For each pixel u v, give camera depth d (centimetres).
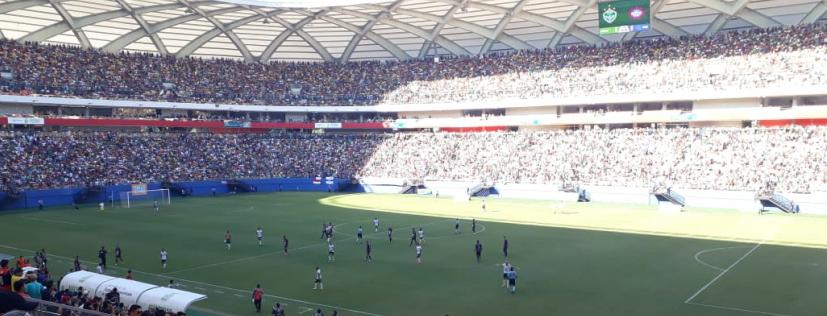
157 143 10119
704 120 9144
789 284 3916
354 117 11838
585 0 8712
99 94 9669
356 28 10694
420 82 11612
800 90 8300
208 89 10938
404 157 10731
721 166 8375
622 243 5431
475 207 8225
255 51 11706
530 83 10612
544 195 9212
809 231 5931
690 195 8188
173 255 5041
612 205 8362
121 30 9850
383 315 3403
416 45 11694
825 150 7906
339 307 3572
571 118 10144
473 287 3981
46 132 9269
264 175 10531
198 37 10744
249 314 3438
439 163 10412
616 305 3525
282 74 11856
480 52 11600
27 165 8488
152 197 8956
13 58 9206
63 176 8638
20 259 3919
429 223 6744
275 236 5931
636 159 9088
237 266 4644
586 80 10150
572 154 9638
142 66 10550
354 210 7894
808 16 8969
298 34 10956
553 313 3391
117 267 4600
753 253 4891
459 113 11325
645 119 9562
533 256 4919
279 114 11700
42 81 9262
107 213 7612
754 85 8662
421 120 11219
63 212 7669
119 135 9875
